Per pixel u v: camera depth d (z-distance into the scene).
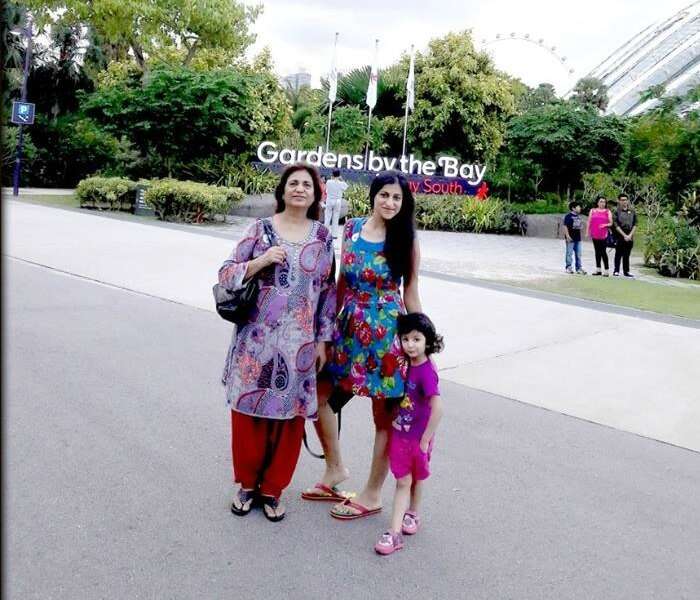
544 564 3.28
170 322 7.41
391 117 26.34
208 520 3.46
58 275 9.52
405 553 3.30
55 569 2.92
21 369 5.47
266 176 22.19
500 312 9.08
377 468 3.62
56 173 28.33
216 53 27.14
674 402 5.88
